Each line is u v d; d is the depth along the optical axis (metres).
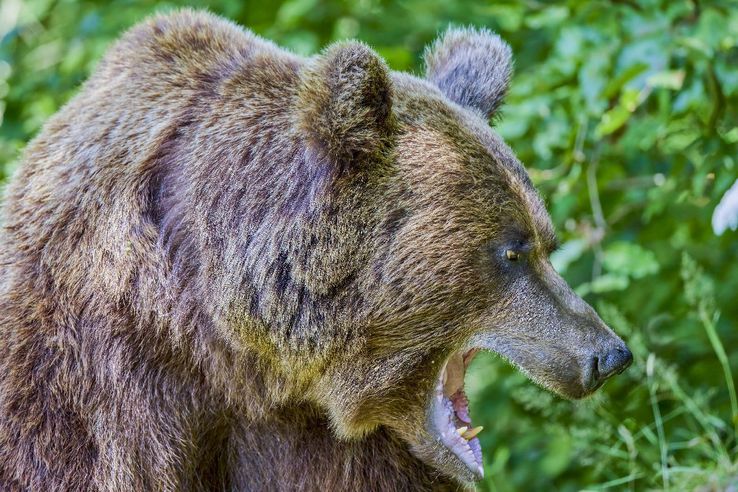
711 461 10.40
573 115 11.91
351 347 7.98
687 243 13.66
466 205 7.94
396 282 7.85
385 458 8.53
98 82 8.74
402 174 7.88
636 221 13.58
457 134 8.14
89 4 16.48
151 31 8.82
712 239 13.16
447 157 7.98
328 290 7.82
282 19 14.59
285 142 7.89
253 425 8.39
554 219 12.41
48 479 7.80
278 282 7.80
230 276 7.82
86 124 8.44
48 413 7.87
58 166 8.34
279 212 7.80
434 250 7.87
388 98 7.75
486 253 8.02
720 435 11.80
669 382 11.22
